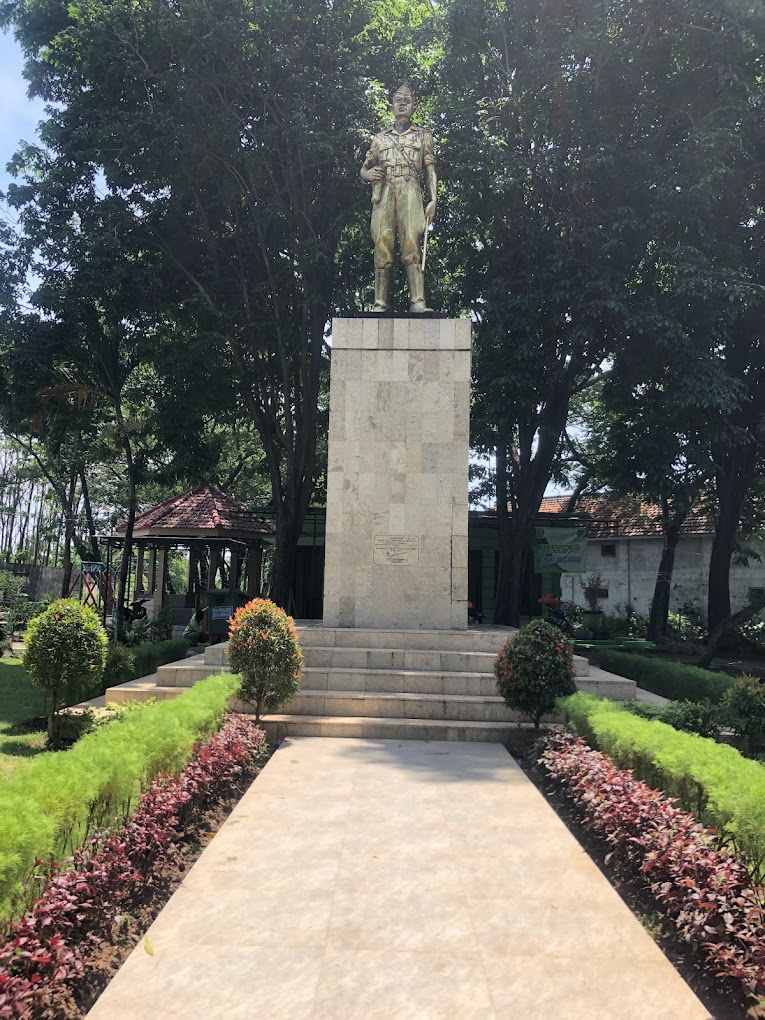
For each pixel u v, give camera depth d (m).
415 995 3.18
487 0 14.81
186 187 15.12
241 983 3.25
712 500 21.38
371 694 9.12
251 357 16.70
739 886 3.62
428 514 10.87
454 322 11.13
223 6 13.41
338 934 3.71
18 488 37.41
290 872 4.46
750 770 4.40
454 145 14.93
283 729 8.39
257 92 14.34
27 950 2.99
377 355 11.13
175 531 20.95
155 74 14.24
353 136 13.58
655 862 4.03
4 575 25.44
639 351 14.26
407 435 11.01
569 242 14.09
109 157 14.71
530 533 17.36
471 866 4.61
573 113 14.35
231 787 6.04
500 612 17.38
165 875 4.45
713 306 13.52
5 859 2.88
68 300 14.54
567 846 4.98
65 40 14.80
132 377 19.31
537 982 3.32
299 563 22.12
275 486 16.97
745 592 26.81
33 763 4.09
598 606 26.81
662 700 10.63
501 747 8.01
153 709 5.83
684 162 13.63
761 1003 3.08
